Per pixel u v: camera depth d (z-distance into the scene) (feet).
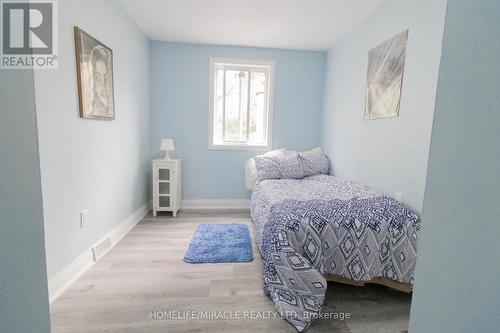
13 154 1.90
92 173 7.18
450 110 1.95
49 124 5.45
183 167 12.73
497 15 1.59
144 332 4.71
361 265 5.58
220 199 13.08
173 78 12.21
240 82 12.83
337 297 5.91
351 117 10.04
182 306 5.44
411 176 6.68
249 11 8.84
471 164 1.76
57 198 5.74
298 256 5.38
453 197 1.92
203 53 12.19
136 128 10.46
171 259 7.51
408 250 5.60
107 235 8.09
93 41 6.92
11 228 1.89
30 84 2.05
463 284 1.82
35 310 2.17
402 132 7.02
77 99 6.39
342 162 10.81
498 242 1.57
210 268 7.04
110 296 5.73
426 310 2.19
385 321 5.14
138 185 10.82
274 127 12.98
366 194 7.65
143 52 11.04
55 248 5.69
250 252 7.97
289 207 6.32
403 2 6.98
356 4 8.17
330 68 12.14
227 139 13.12
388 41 7.61
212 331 4.77
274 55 12.53
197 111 12.50
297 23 9.67
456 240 1.89
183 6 8.59
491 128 1.61
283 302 5.28
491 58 1.62
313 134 13.21
